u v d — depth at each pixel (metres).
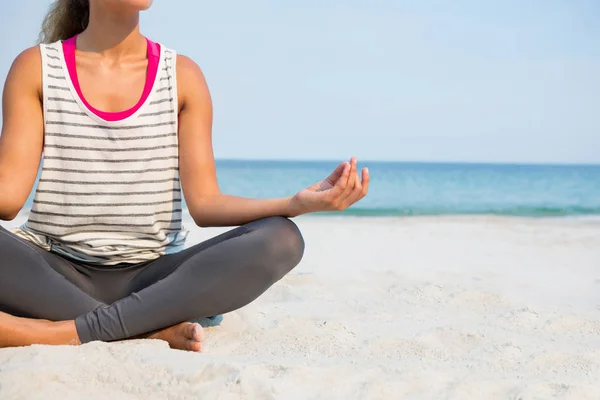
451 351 2.32
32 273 2.19
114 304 2.21
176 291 2.21
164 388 1.72
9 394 1.64
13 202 2.28
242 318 2.72
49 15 2.73
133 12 2.42
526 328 2.72
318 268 4.32
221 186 26.28
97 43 2.46
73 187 2.36
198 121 2.51
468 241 6.30
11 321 2.09
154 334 2.25
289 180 31.30
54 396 1.65
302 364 1.98
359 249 5.55
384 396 1.74
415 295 3.31
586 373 2.10
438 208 13.91
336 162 68.56
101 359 1.90
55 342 2.12
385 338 2.41
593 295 3.66
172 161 2.47
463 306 3.13
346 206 2.25
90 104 2.41
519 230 7.45
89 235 2.40
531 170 53.84
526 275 4.32
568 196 21.69
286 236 2.25
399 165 69.19
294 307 3.01
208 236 5.77
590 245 6.07
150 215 2.42
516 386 1.86
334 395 1.73
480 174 41.75
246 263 2.22
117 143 2.38
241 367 1.83
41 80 2.37
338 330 2.53
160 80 2.47
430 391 1.79
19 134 2.34
